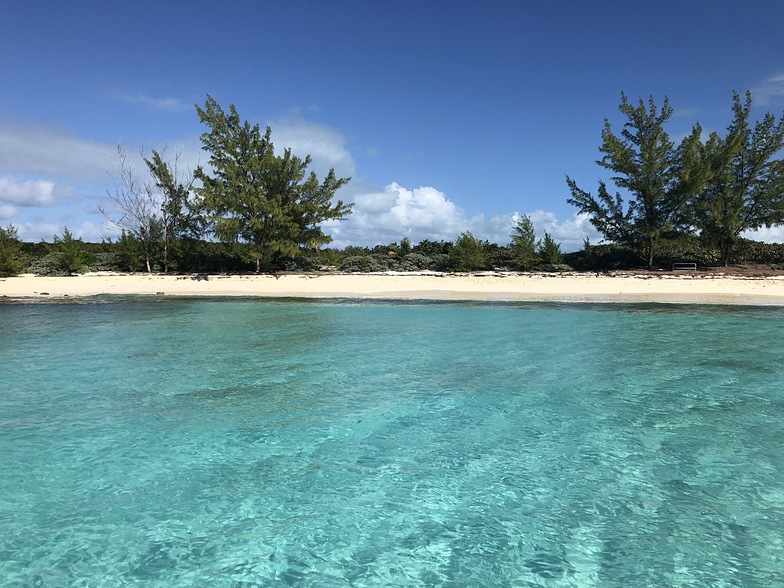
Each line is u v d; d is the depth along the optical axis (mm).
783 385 8492
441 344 12367
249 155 34094
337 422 6863
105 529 4273
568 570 3689
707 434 6309
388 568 3740
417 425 6734
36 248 47000
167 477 5250
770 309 18953
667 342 12422
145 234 36781
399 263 41250
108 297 25734
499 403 7629
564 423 6762
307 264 39094
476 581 3572
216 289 29062
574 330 14375
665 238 34562
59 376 9328
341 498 4809
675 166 32500
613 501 4703
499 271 37875
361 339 13125
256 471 5387
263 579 3609
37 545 4035
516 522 4367
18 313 19047
